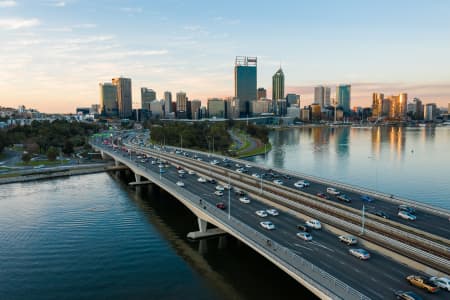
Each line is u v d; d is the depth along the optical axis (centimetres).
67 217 13050
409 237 7106
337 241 7406
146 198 15962
